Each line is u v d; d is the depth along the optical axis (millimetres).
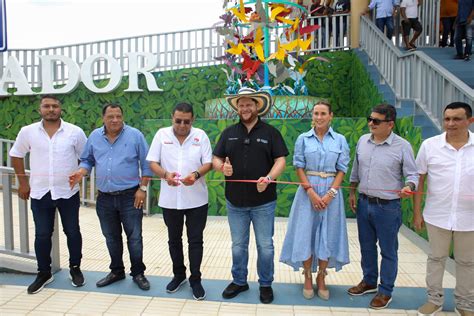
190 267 3332
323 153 3201
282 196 6172
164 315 3002
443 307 3141
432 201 2930
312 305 3191
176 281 3451
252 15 6730
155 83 9516
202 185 3334
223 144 3287
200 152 3314
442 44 8164
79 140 3518
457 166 2816
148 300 3250
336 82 9219
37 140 3346
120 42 9797
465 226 2807
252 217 3225
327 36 9344
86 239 5176
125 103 9766
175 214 3299
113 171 3373
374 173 3115
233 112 6871
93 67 9953
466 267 2881
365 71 7891
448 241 2916
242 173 3164
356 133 6066
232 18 6891
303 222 3217
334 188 3164
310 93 9297
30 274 3773
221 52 9383
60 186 3381
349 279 3779
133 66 9562
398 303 3227
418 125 5035
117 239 3539
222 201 6309
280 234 5457
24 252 3797
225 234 5387
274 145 3172
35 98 10062
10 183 3809
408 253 4586
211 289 3480
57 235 3861
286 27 6762
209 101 7652
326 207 3201
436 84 4773
